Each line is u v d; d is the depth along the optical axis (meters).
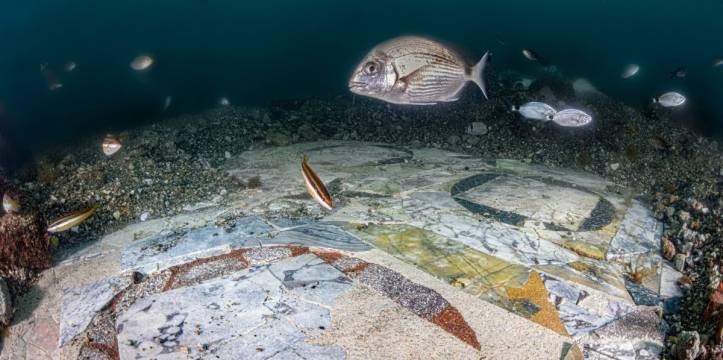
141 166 2.83
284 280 1.62
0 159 2.80
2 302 1.54
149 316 1.47
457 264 1.73
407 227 2.02
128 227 2.23
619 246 1.99
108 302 1.57
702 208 2.32
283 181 2.65
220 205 2.40
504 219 2.12
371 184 2.55
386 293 1.54
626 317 1.53
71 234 2.15
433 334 1.36
